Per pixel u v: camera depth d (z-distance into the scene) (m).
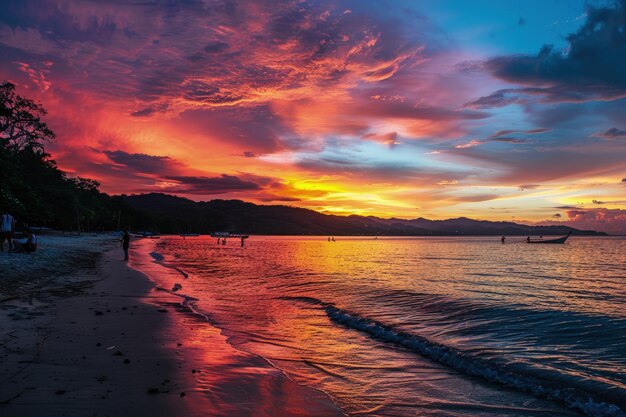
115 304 12.12
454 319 12.53
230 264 36.75
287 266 36.19
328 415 5.34
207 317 11.91
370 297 17.14
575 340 9.93
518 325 11.67
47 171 77.00
